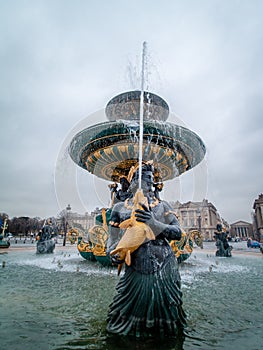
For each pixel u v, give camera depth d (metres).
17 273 6.09
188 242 8.03
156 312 2.52
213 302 3.67
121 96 7.43
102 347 2.20
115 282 4.95
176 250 7.43
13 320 2.82
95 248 7.09
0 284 4.78
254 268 7.61
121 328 2.51
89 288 4.42
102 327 2.64
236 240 58.16
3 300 3.65
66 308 3.26
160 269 2.67
